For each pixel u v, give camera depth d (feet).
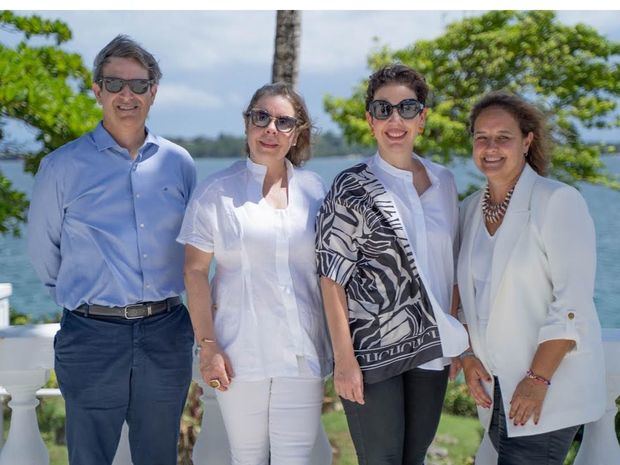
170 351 10.14
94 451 10.01
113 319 10.02
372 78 9.75
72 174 10.07
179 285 10.38
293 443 9.57
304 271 9.70
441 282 9.60
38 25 29.12
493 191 9.54
